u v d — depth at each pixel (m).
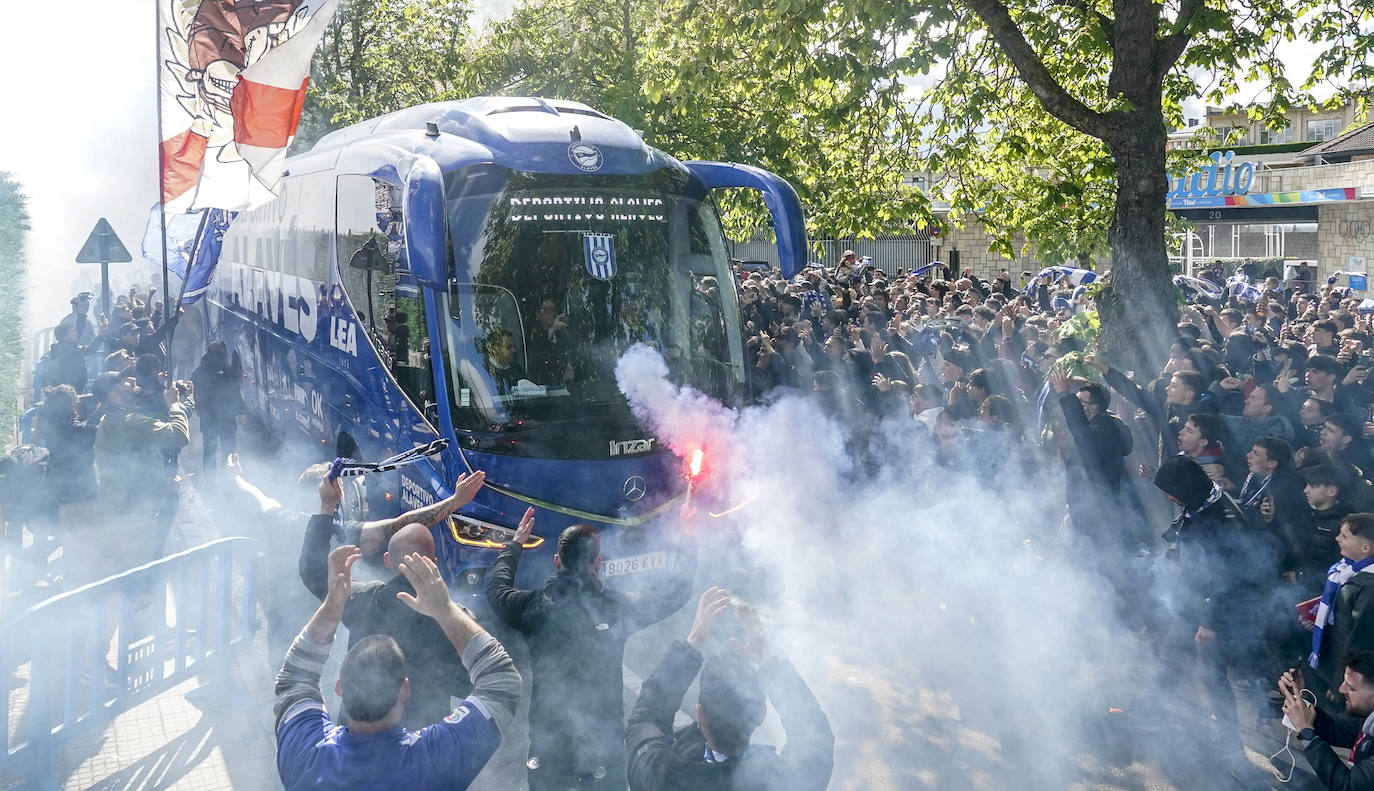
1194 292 22.81
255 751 5.93
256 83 8.42
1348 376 9.49
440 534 7.35
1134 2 9.74
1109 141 10.07
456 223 7.25
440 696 4.75
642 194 7.80
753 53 11.87
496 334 7.27
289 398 11.09
